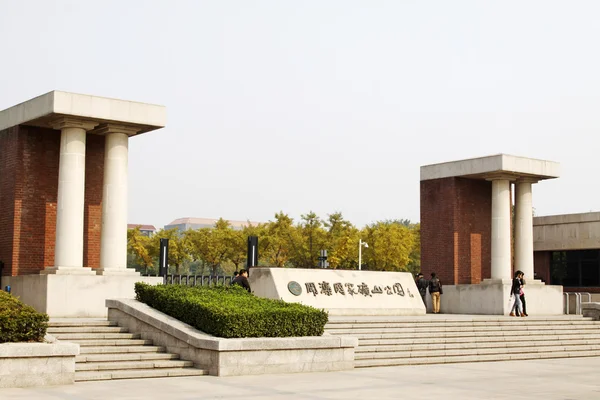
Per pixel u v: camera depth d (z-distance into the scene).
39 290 21.11
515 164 30.11
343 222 57.91
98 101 21.86
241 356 14.39
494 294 29.20
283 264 58.62
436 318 23.28
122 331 16.70
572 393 12.45
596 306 25.66
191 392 11.92
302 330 15.80
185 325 15.59
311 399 11.26
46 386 12.58
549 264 39.22
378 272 26.58
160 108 22.88
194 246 58.78
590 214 36.94
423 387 12.99
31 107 22.22
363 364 16.58
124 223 22.77
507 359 19.17
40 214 23.25
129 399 11.09
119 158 22.80
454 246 31.38
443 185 32.12
